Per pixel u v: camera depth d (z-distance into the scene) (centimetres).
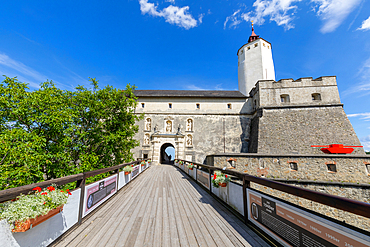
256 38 2855
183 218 399
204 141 2281
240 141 2261
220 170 516
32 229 229
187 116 2375
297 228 225
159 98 2447
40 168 710
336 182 1100
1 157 644
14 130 633
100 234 318
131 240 299
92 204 421
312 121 1811
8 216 193
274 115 1953
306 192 219
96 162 865
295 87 1986
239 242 292
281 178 1157
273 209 274
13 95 679
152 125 2341
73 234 314
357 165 1129
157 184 804
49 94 748
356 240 157
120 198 563
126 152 1091
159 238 307
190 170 1032
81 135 813
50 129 761
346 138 1648
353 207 162
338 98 1850
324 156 1154
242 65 2733
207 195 611
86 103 882
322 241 190
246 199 365
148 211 444
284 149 1758
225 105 2412
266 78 2520
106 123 926
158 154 2194
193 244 288
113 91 953
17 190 220
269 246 276
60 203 265
